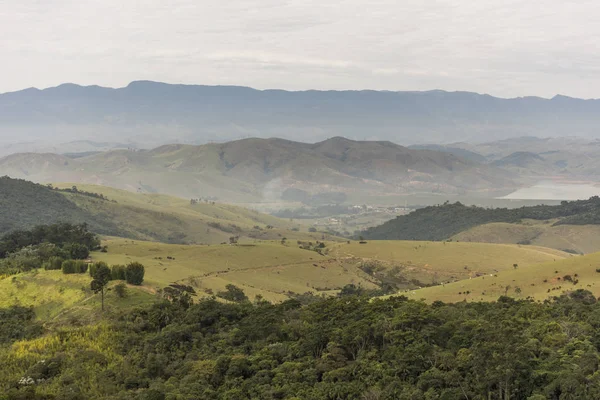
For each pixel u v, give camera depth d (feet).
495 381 235.40
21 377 298.56
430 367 264.31
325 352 302.45
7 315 429.79
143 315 393.70
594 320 324.60
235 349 326.44
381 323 305.53
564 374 227.20
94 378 300.61
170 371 308.19
